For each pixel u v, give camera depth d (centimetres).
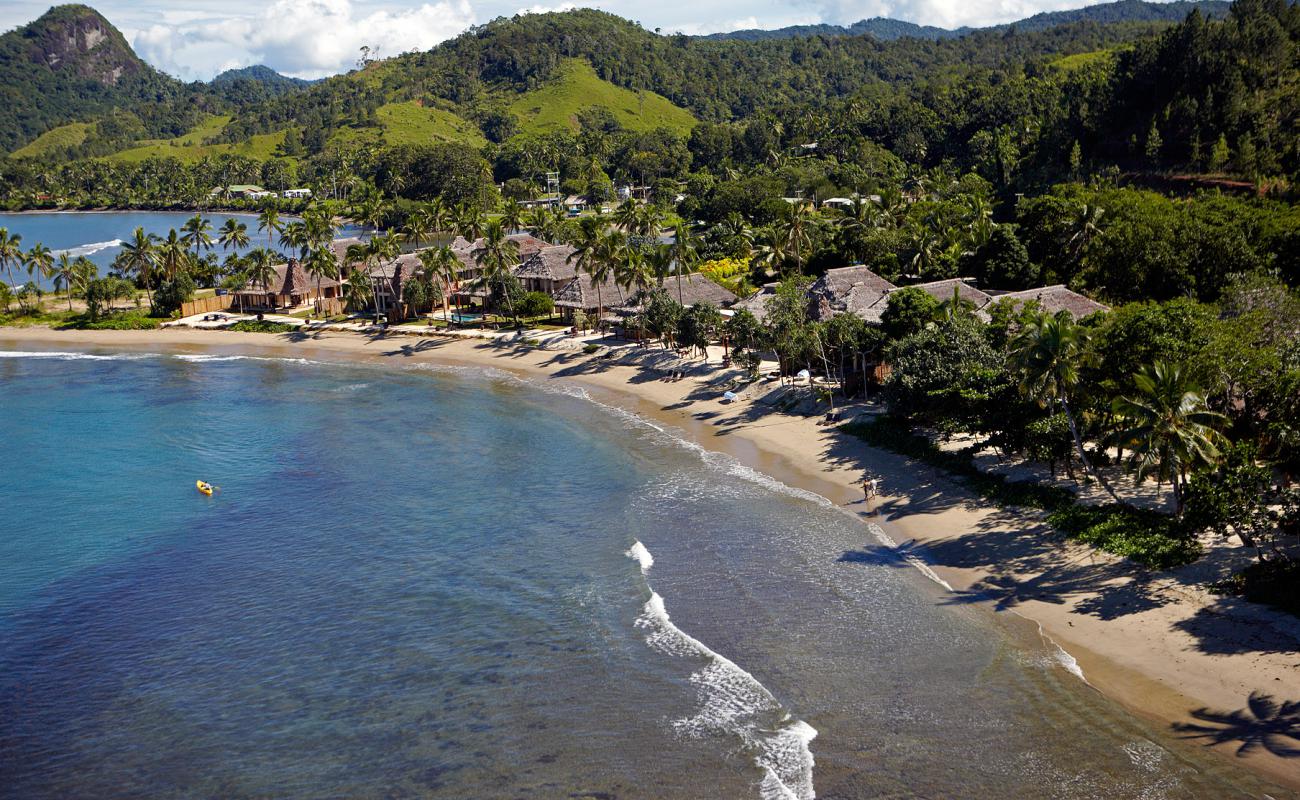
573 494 7044
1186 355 5791
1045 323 5894
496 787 3712
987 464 6700
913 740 3856
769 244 14050
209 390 11150
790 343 8644
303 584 5691
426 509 6888
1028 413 6328
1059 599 4888
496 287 13612
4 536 6619
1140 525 5406
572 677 4488
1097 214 10962
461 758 3909
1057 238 11494
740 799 3559
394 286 14250
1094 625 4603
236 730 4197
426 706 4309
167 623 5244
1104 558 5200
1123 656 4325
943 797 3506
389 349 12950
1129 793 3456
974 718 3975
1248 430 5909
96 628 5212
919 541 5769
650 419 8944
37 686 4628
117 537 6556
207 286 17712
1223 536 5203
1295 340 6303
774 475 7162
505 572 5722
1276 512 5256
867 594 5153
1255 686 3981
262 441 8881
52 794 3816
